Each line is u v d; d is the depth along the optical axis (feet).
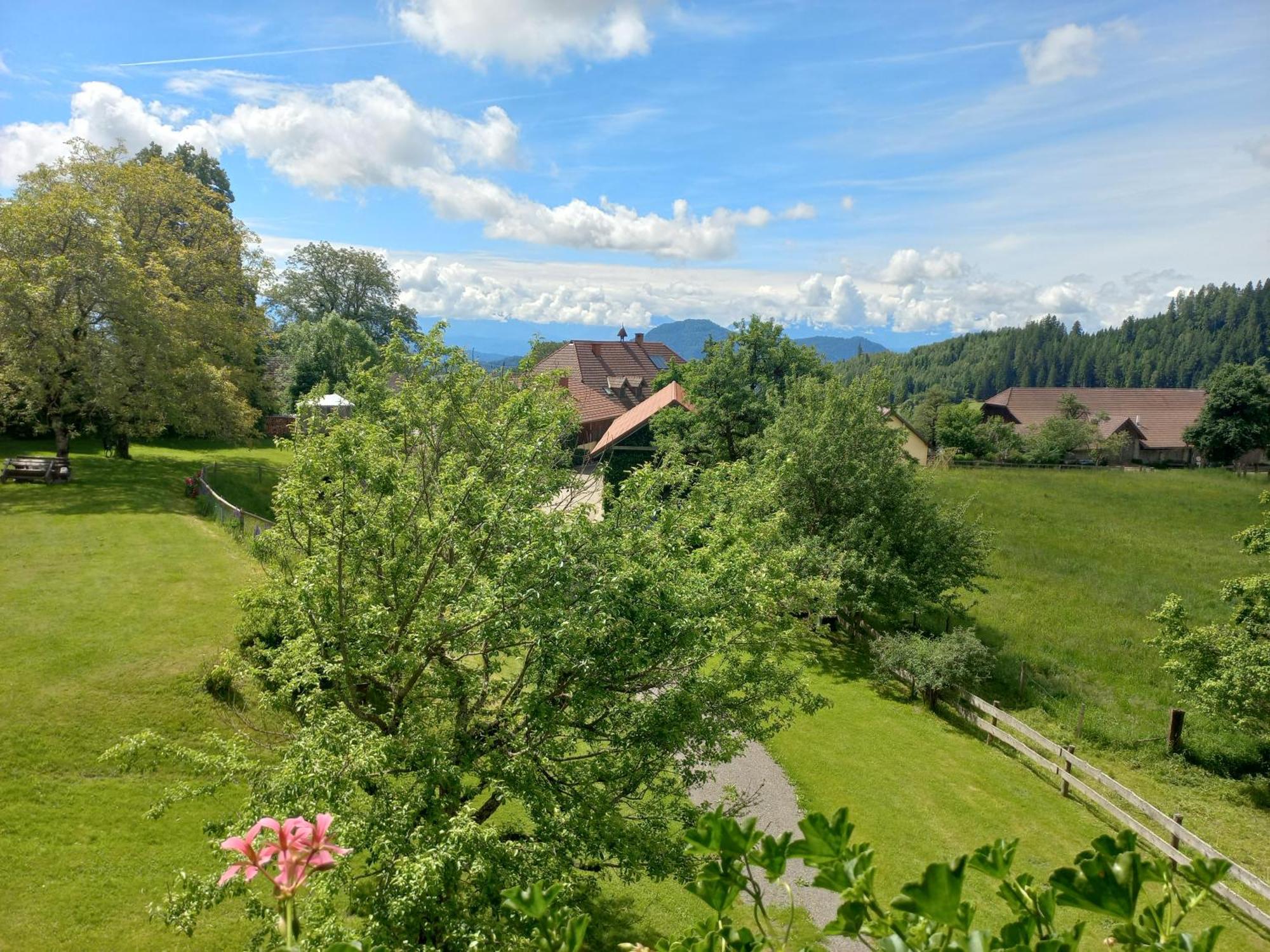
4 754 36.27
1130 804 49.29
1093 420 222.89
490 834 21.61
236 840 6.88
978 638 68.08
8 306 77.97
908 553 73.51
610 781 29.19
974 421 211.20
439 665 30.07
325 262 212.64
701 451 111.86
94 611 49.67
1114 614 83.61
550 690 28.60
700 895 6.24
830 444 74.74
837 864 5.97
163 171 109.60
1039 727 60.13
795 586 41.27
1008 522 120.16
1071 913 34.71
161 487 88.33
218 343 110.93
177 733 40.24
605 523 33.78
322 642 27.14
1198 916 39.78
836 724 58.95
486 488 31.96
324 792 21.71
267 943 21.67
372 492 31.96
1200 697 54.19
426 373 43.96
